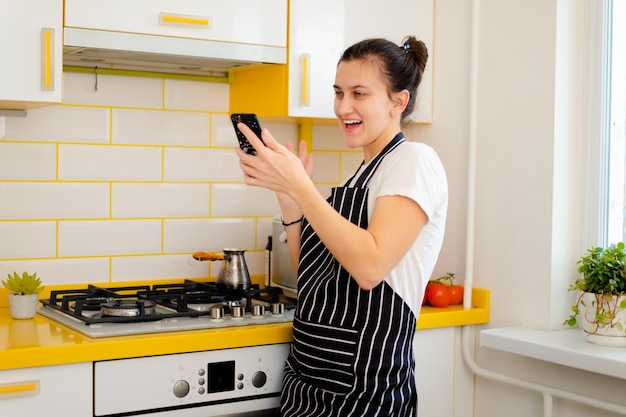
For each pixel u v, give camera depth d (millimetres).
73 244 2436
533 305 2381
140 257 2537
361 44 1849
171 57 2281
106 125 2471
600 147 2350
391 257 1676
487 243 2521
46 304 2301
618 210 2334
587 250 2262
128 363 1887
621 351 2070
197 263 2631
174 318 2123
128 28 2143
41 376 1799
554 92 2320
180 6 2209
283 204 2078
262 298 2439
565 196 2357
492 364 2494
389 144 1857
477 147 2555
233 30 2297
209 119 2639
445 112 2664
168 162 2572
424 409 2418
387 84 1824
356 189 1843
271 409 2146
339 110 1847
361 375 1827
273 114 2463
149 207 2545
